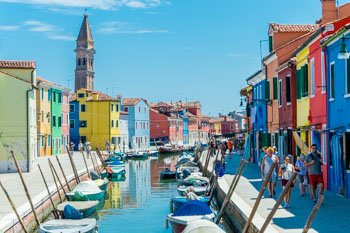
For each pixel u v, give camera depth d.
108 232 20.38
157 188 35.56
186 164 45.34
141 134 93.38
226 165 39.00
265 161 19.91
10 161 37.31
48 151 59.66
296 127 26.38
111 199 30.14
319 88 21.62
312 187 17.80
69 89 67.19
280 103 30.09
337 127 18.83
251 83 42.22
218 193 24.91
